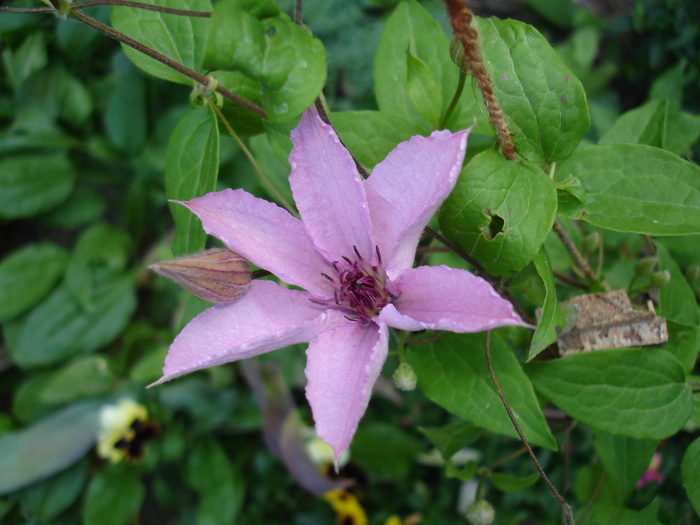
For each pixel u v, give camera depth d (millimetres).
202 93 173
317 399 146
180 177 184
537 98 160
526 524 361
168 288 451
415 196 146
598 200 170
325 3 408
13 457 399
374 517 417
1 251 489
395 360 303
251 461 452
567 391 184
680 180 166
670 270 210
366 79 407
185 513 439
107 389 433
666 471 306
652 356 181
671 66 410
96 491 412
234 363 438
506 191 156
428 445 401
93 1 164
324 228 162
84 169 471
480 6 442
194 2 189
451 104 191
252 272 173
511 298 188
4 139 430
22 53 396
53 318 434
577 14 430
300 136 154
